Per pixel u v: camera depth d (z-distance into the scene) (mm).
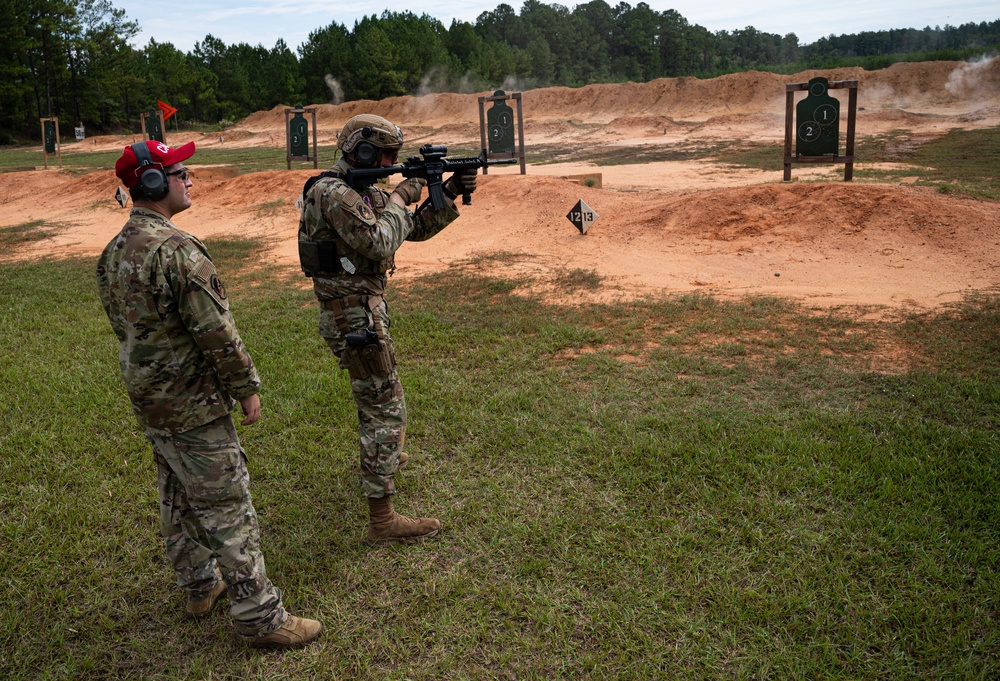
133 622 3168
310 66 83938
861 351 5824
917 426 4410
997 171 15641
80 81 74625
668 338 6402
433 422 4945
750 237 9914
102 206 19000
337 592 3295
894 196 9727
